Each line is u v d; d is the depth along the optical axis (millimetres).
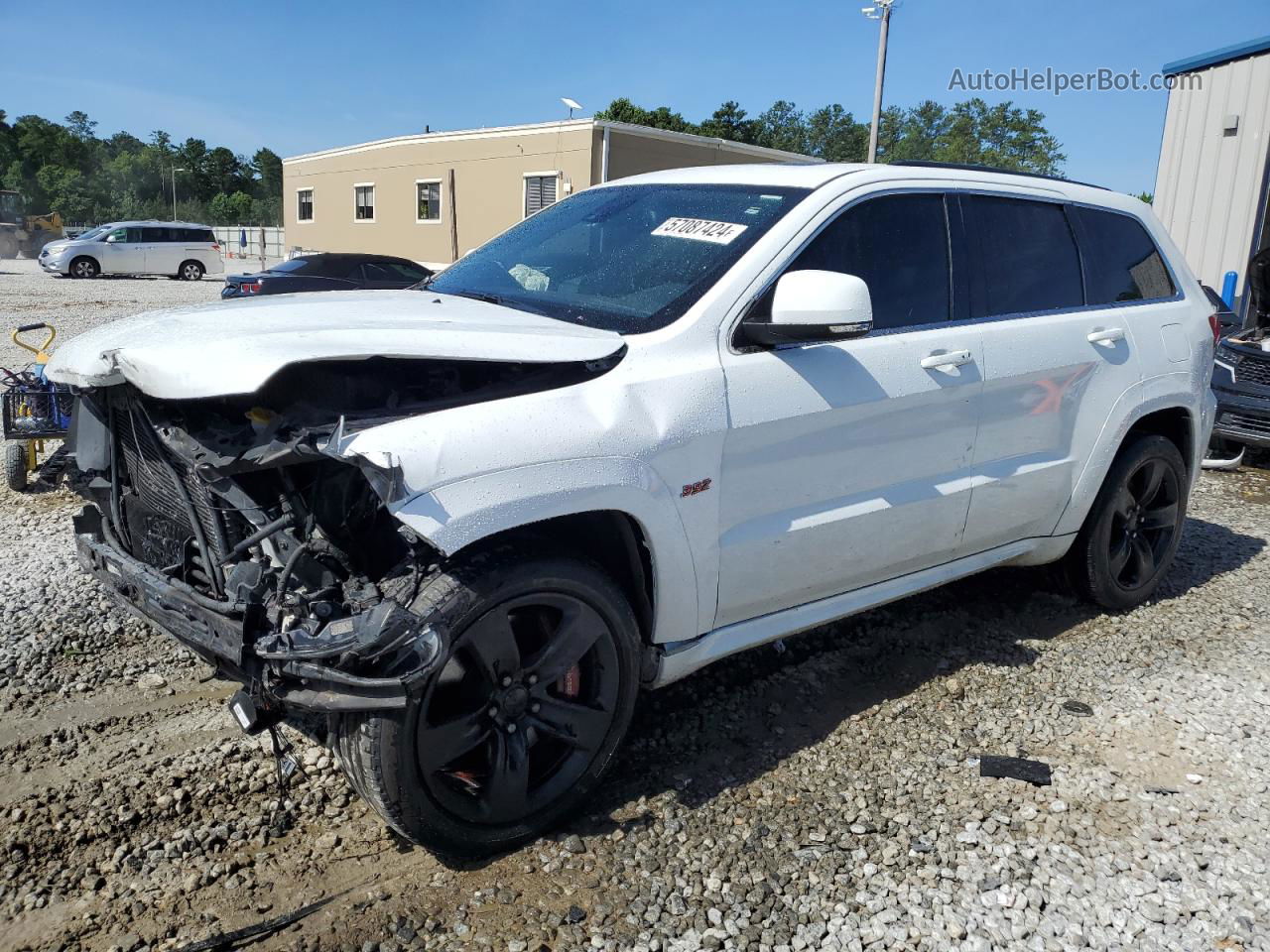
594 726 2934
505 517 2543
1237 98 12375
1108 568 4637
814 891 2717
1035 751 3496
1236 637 4586
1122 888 2771
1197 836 3021
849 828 3004
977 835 2980
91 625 4141
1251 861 2906
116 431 3074
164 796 3010
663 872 2777
